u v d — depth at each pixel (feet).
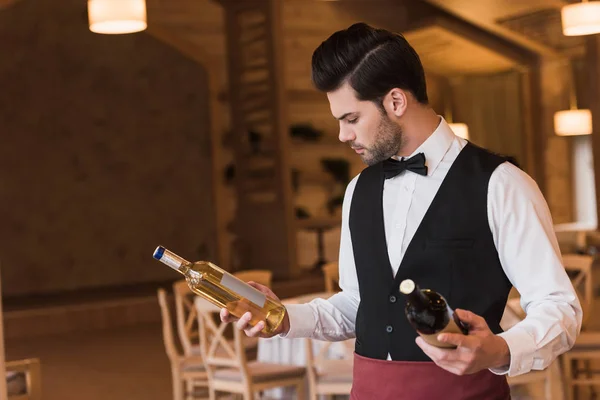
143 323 32.37
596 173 39.17
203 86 42.47
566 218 45.11
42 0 39.04
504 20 41.93
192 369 17.75
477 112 48.70
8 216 38.42
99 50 40.42
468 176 6.45
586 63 39.34
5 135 38.42
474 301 6.35
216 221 42.57
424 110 6.55
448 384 6.33
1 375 9.93
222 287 6.62
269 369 16.10
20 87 38.73
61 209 39.58
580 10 25.96
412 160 6.54
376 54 6.23
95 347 27.78
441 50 45.80
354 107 6.39
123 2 22.76
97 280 40.24
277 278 37.24
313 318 7.03
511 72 46.98
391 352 6.54
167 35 40.93
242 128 40.65
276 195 38.09
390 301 6.56
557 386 16.35
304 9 44.37
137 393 21.38
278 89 37.91
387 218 6.73
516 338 5.60
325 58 6.36
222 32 42.22
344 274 7.22
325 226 40.88
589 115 39.40
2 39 38.34
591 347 16.29
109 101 40.65
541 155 45.96
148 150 41.55
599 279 30.81
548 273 6.13
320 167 44.93
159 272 41.63
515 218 6.26
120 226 40.86
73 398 21.08
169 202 41.96
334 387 15.07
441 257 6.40
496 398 6.43
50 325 31.17
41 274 38.99
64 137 39.68
